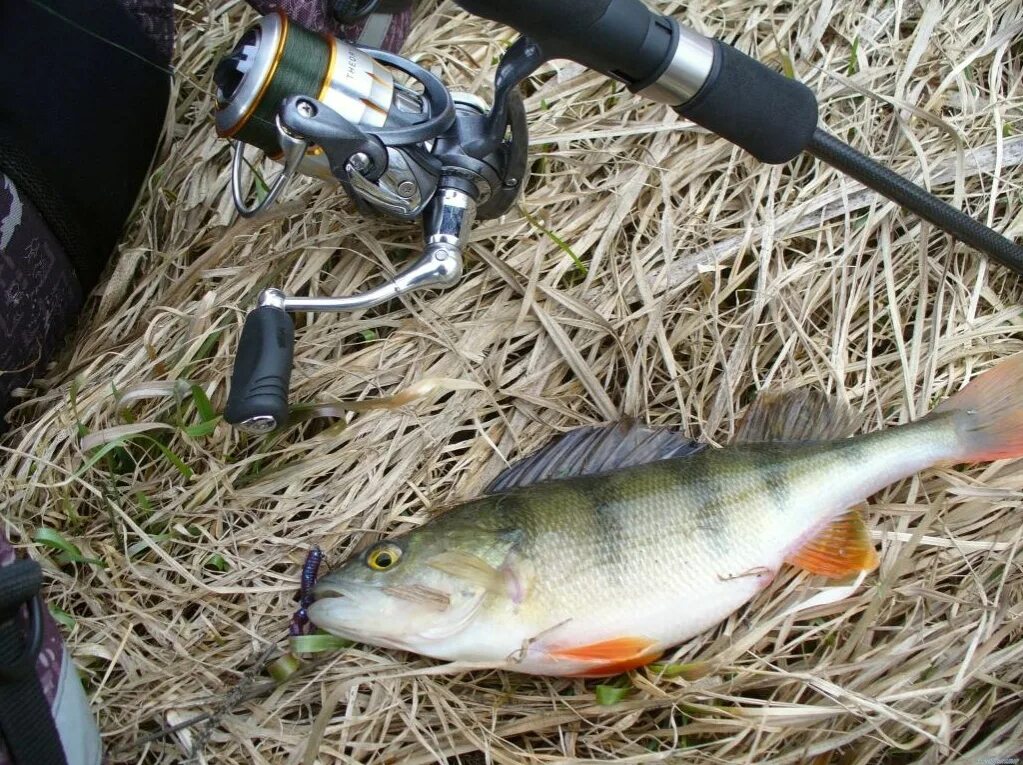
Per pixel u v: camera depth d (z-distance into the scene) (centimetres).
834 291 38
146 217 40
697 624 31
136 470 36
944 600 33
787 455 32
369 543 35
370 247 37
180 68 42
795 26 42
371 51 31
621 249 39
